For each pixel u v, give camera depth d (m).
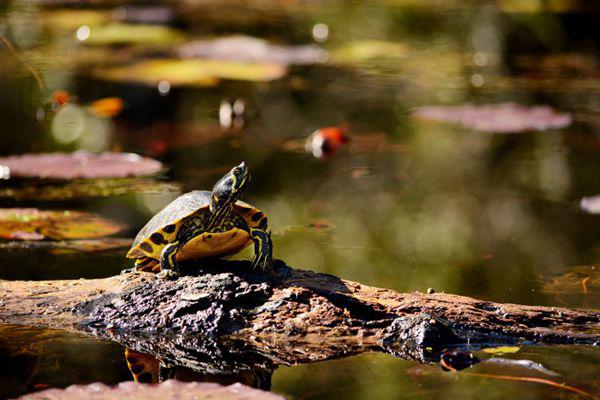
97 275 7.82
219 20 24.89
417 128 15.07
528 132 15.07
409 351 5.94
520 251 8.78
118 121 15.23
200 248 6.70
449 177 12.13
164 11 26.08
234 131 14.79
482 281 7.86
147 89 17.23
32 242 8.86
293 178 12.13
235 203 6.61
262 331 6.14
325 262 8.52
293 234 9.63
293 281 6.71
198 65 18.61
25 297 6.68
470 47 21.52
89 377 5.37
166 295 6.45
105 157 12.63
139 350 5.91
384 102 16.62
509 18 23.88
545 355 5.84
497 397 5.09
